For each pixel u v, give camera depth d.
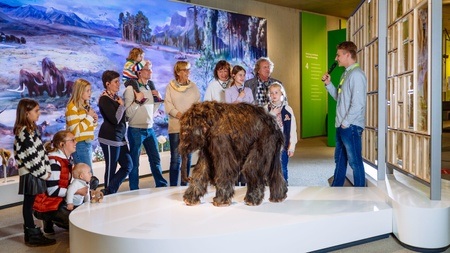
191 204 3.42
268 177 3.50
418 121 3.78
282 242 2.94
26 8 5.91
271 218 3.08
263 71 4.85
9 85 5.72
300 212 3.25
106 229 2.86
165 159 7.40
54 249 3.59
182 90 4.85
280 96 4.40
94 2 6.78
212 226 2.90
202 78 8.78
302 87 12.16
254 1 10.90
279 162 3.50
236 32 9.64
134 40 7.39
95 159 6.82
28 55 5.94
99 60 6.86
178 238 2.67
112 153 4.58
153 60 7.74
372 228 3.37
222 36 9.26
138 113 4.76
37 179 3.65
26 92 5.91
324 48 12.73
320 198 3.71
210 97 4.71
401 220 3.28
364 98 4.32
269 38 11.34
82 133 4.44
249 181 3.40
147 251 2.68
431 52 3.40
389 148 4.61
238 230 2.80
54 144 3.93
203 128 3.19
